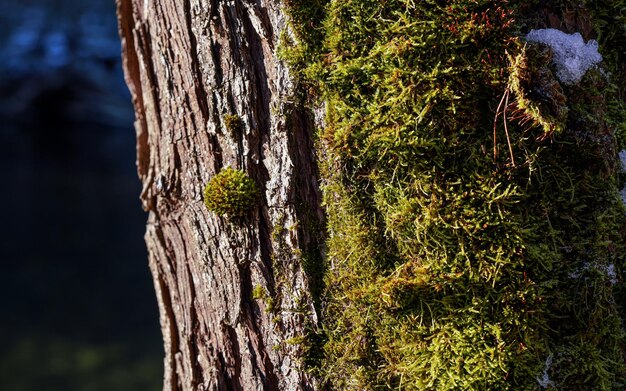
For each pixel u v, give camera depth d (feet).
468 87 4.53
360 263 4.88
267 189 5.12
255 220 5.16
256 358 5.25
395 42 4.51
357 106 4.72
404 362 4.79
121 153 41.37
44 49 38.78
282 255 5.11
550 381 4.68
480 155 4.58
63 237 30.09
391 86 4.54
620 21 5.02
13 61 38.96
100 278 26.17
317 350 5.09
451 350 4.61
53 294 24.59
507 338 4.58
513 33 4.55
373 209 4.84
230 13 5.08
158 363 19.53
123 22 6.25
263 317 5.21
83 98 40.65
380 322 4.88
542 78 4.41
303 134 5.05
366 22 4.61
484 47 4.52
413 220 4.66
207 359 5.52
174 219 5.65
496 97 4.55
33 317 22.70
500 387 4.59
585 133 4.64
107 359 19.61
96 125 42.11
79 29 38.99
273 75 5.02
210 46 5.16
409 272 4.72
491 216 4.57
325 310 5.07
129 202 34.86
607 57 5.14
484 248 4.60
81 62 39.24
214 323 5.43
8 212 32.48
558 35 4.64
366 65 4.61
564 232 4.75
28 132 41.52
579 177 4.73
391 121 4.57
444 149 4.58
